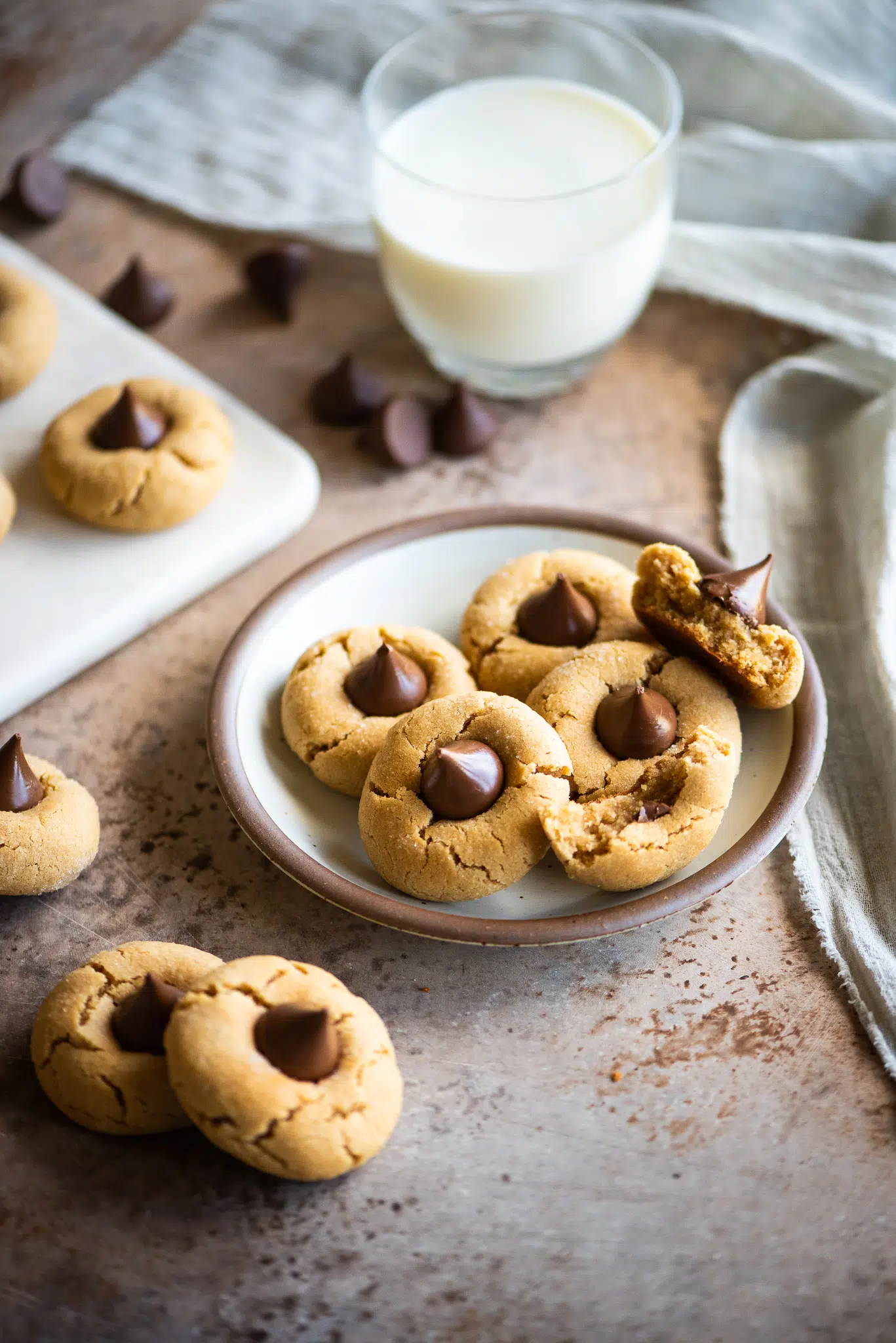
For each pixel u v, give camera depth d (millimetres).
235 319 748
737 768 549
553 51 715
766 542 664
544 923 522
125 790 599
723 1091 528
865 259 698
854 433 683
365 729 572
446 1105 526
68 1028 519
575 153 681
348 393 699
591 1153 518
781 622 576
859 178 721
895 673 600
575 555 608
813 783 553
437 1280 499
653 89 689
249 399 719
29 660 616
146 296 733
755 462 690
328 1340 490
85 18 848
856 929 554
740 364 726
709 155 731
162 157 788
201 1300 497
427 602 621
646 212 662
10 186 777
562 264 657
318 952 556
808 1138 519
